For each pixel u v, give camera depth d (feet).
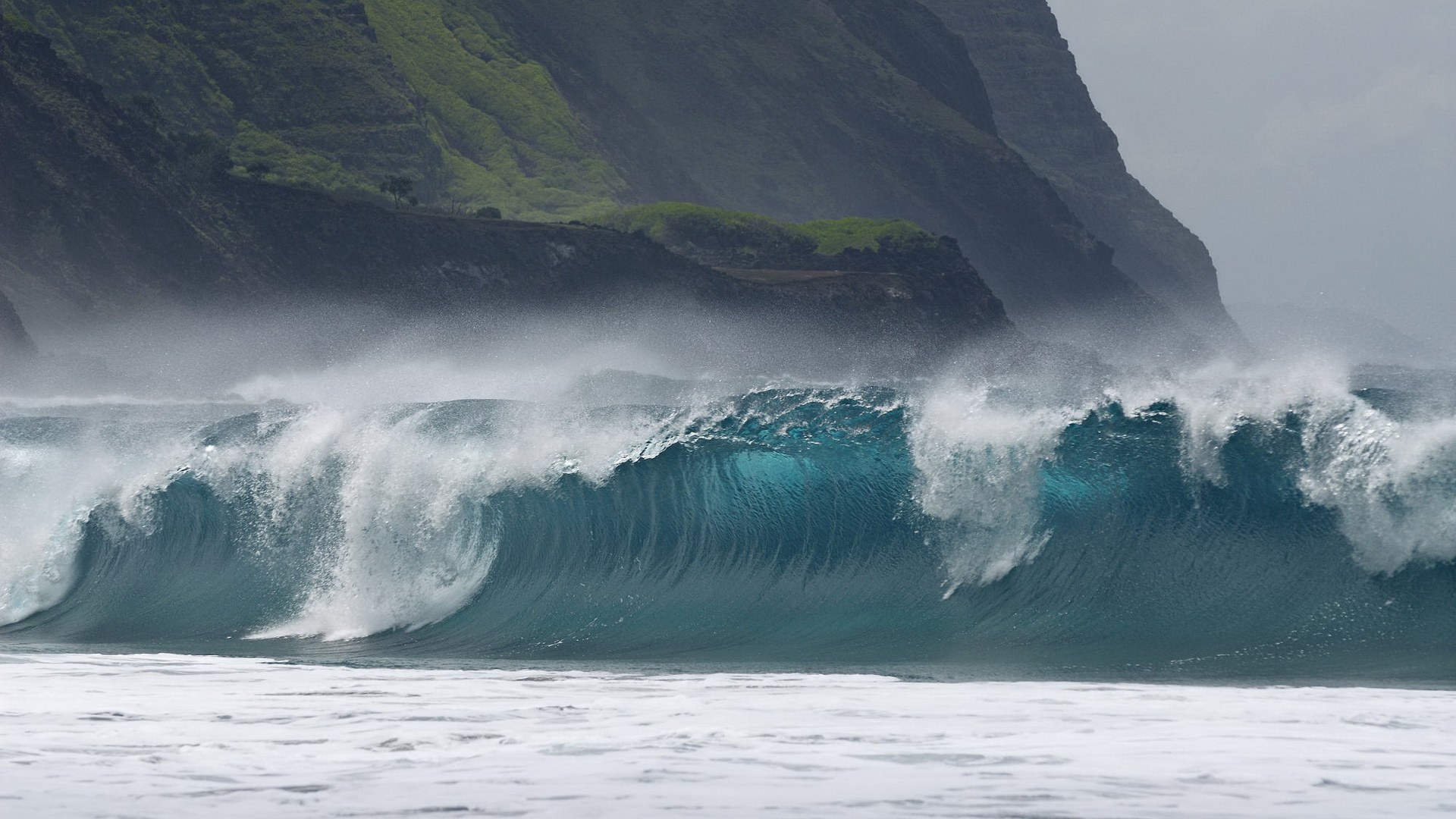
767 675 89.86
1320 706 71.10
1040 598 115.03
